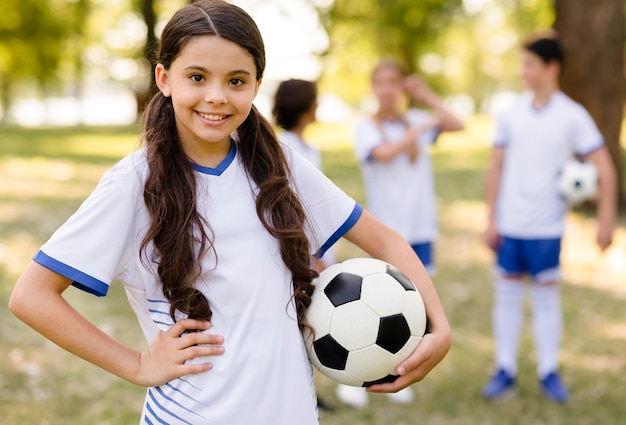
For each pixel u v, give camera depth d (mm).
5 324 4781
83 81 40344
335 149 18031
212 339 1580
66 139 20203
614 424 3510
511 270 3916
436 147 18953
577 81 8562
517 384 4023
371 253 1939
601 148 3770
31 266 1568
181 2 22078
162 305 1634
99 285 1563
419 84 3910
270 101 3719
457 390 3943
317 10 22297
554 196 3793
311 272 1726
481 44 38438
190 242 1575
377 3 23234
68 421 3432
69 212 8797
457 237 7918
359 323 1733
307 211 1810
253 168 1698
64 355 4301
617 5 8461
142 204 1604
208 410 1576
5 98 36094
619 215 8609
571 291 5867
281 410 1604
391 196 3762
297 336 1685
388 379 1787
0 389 3768
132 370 1592
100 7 29328
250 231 1636
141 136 1673
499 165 3984
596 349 4539
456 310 5371
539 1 16750
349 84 33156
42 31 27484
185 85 1573
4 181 11336
